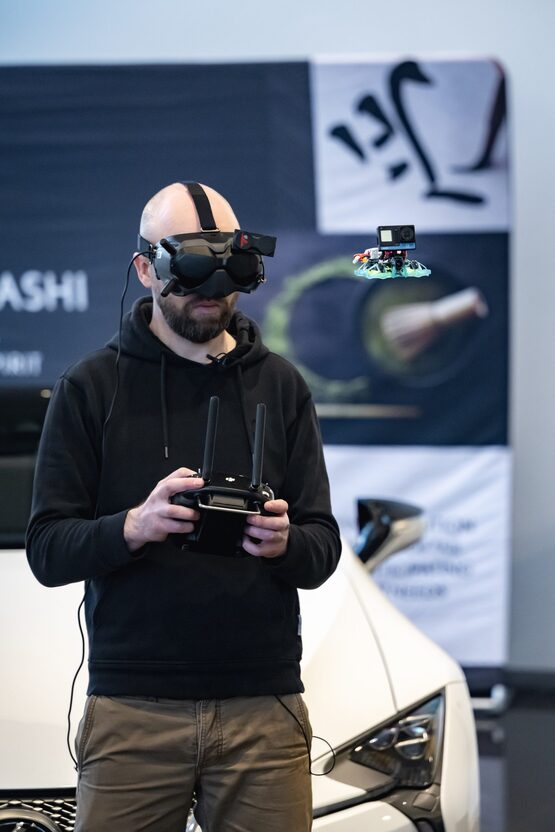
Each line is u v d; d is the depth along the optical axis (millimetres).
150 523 2084
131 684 2197
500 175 6082
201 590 2213
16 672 2818
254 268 2250
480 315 6086
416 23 6398
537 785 4727
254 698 2246
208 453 2107
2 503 3762
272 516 2115
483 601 6086
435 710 2906
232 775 2221
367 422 6121
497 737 5418
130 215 6090
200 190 2318
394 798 2732
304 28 6414
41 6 6398
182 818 2250
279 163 6086
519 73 6379
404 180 6090
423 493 6105
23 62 6332
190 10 6398
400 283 6090
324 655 2951
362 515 3678
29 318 6129
